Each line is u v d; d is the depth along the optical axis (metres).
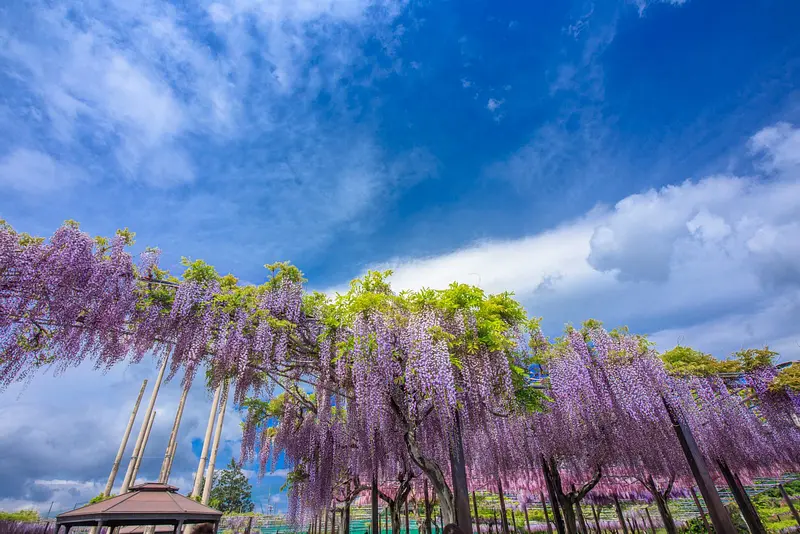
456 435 6.79
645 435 9.77
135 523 5.99
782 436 11.70
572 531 9.91
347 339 7.20
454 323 7.25
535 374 9.20
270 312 7.13
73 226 5.88
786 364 10.80
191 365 6.52
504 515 11.99
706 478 8.28
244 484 37.62
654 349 9.55
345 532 13.58
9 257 5.28
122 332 6.12
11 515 13.63
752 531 10.45
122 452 13.71
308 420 11.94
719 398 10.91
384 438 8.52
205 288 6.80
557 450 10.44
